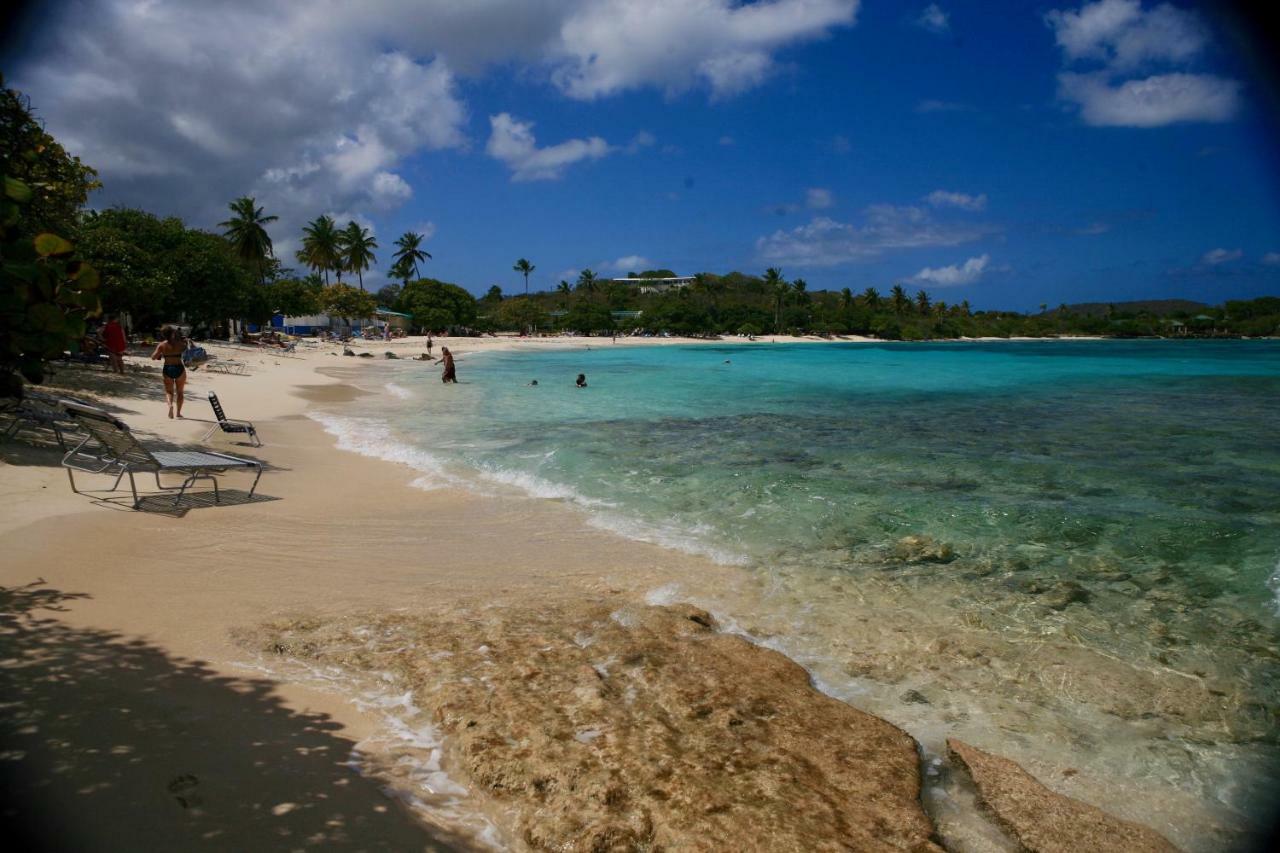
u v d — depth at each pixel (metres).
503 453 11.80
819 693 4.05
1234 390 25.50
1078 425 15.52
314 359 41.59
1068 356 59.84
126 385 17.31
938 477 9.80
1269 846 2.97
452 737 3.54
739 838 2.87
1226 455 11.49
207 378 22.67
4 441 8.75
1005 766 3.43
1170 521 7.55
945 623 5.13
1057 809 3.13
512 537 7.14
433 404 19.67
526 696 3.86
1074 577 6.02
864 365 43.84
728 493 8.92
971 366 42.69
